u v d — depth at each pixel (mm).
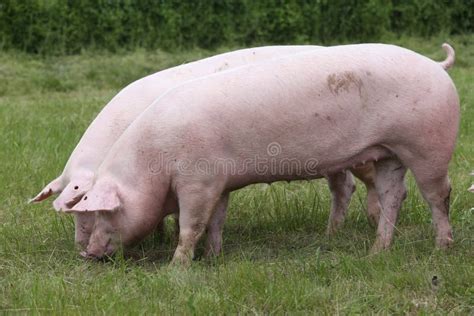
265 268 6871
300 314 6105
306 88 7043
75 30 19516
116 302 6258
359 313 6074
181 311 6164
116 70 17828
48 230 8383
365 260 7027
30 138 11875
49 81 17047
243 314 6141
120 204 7180
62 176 8062
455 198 8812
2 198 9500
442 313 6035
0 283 6832
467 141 11195
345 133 7137
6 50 19156
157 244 8242
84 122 13078
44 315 6133
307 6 19953
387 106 7098
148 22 19719
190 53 19172
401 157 7262
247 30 19953
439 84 7137
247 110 7008
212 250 7668
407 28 20422
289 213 8609
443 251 7312
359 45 7320
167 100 7160
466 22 20531
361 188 9664
